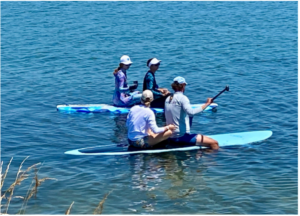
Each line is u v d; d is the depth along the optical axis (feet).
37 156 33.83
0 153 34.22
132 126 34.94
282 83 51.75
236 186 29.25
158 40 73.20
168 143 35.68
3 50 67.97
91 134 38.52
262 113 42.80
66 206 27.07
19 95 48.62
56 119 41.96
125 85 44.80
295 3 105.60
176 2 108.58
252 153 34.04
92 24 85.76
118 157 33.63
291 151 34.24
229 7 102.12
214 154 33.99
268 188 28.91
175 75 55.57
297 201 27.35
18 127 39.73
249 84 51.62
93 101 47.37
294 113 42.52
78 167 32.07
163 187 29.27
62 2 110.22
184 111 35.09
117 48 68.59
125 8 101.50
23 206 27.07
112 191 28.78
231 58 62.80
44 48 68.95
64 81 53.72
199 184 29.55
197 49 67.56
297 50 66.54
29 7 104.37
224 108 44.42
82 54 65.62
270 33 77.61
